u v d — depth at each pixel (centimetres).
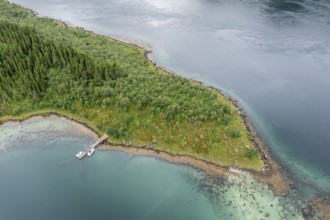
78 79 13075
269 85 14850
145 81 13300
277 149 11469
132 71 14100
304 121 12775
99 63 13712
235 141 11162
